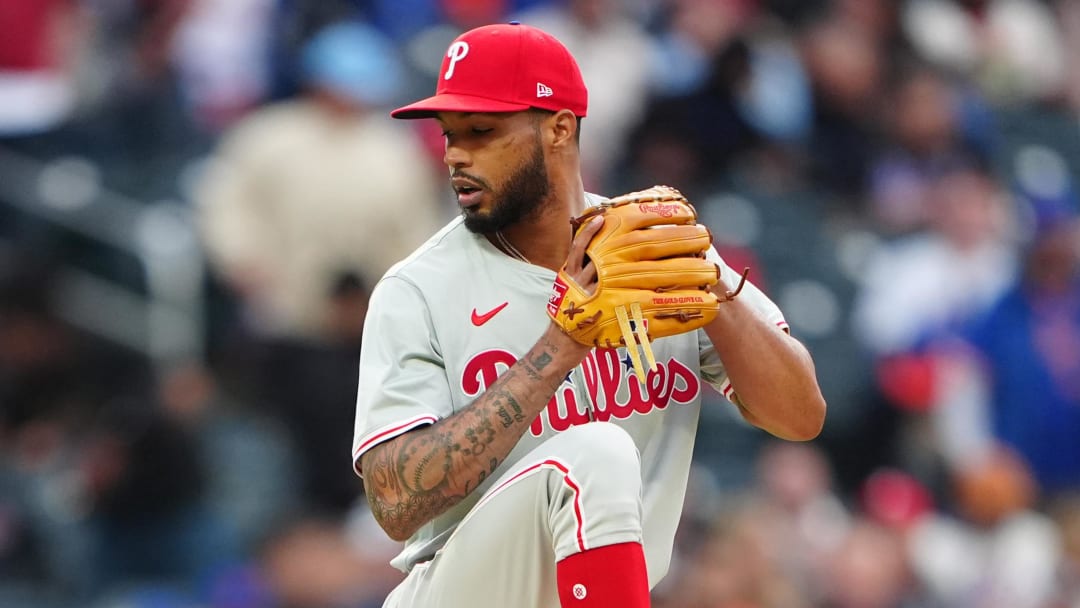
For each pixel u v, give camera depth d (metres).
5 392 31.78
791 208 39.28
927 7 48.06
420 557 14.13
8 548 28.61
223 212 32.66
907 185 42.03
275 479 29.69
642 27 41.22
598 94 38.09
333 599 26.50
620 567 12.64
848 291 38.22
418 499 12.80
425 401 13.13
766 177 39.47
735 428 34.00
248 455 29.88
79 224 34.66
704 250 13.12
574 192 13.65
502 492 13.12
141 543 28.73
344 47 32.78
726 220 37.81
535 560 13.15
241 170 32.56
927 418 33.72
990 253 37.50
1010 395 35.12
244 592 26.92
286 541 26.95
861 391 34.84
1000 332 35.47
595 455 12.80
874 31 43.81
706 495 30.70
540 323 13.48
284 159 32.22
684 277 12.82
